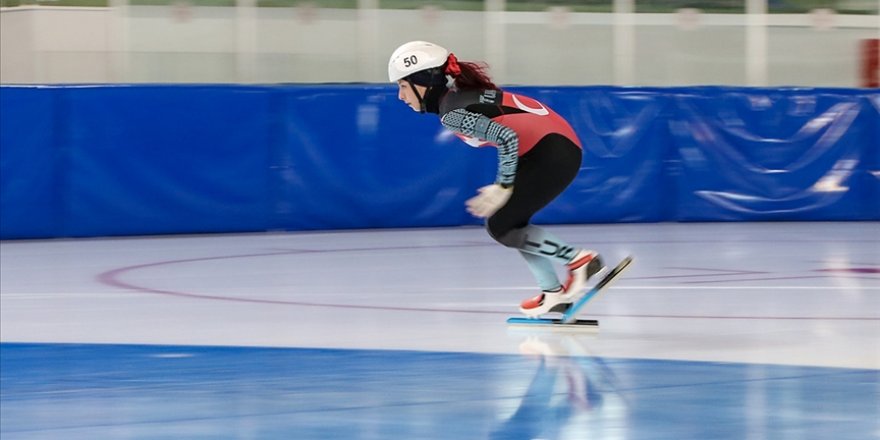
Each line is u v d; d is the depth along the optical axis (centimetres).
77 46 1303
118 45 1305
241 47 1322
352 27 1341
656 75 1397
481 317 653
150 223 1115
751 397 448
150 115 1105
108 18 1302
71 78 1305
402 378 488
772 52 1405
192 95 1114
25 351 559
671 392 458
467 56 1365
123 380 489
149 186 1110
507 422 412
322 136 1147
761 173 1227
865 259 917
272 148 1141
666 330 607
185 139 1115
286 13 1325
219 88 1120
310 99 1142
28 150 1077
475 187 1184
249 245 1039
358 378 490
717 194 1225
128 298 739
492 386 472
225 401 448
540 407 434
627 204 1212
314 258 945
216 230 1130
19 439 398
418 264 902
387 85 1162
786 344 564
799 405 434
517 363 520
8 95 1068
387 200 1165
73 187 1094
